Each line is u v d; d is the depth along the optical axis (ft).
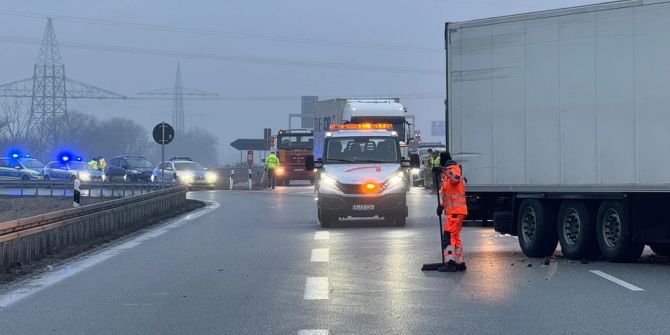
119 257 96.43
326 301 65.67
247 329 55.36
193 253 99.86
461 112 98.94
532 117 93.66
